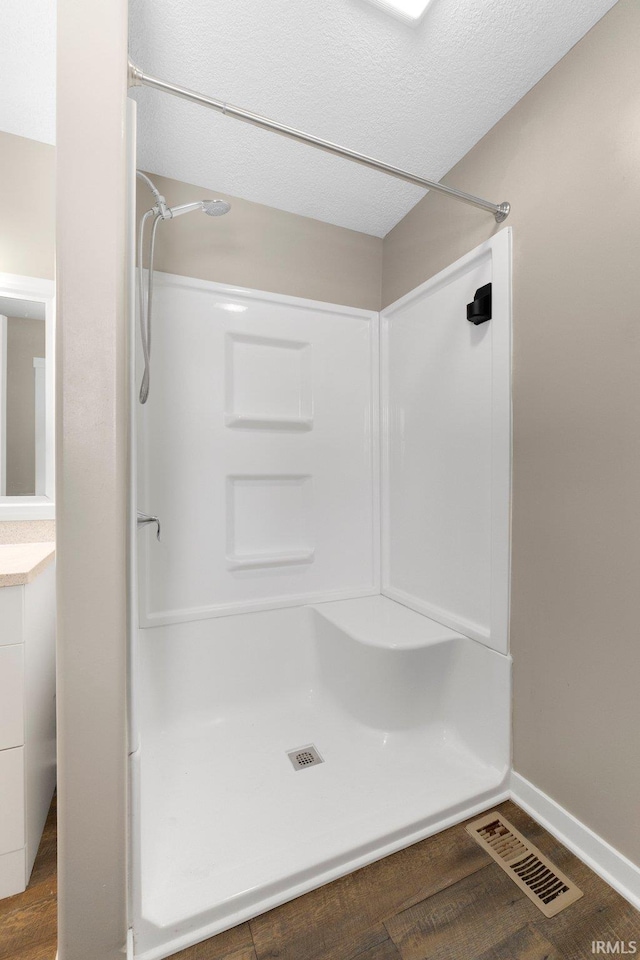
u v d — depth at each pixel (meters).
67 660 0.75
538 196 1.20
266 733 1.53
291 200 1.73
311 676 1.77
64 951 0.77
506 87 1.22
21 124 1.40
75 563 0.75
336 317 1.88
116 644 0.78
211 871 0.99
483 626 1.41
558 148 1.14
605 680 1.03
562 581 1.14
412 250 1.78
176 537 1.59
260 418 1.72
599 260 1.04
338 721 1.58
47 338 1.49
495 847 1.11
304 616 1.79
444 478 1.60
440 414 1.62
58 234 0.73
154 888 0.95
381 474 1.96
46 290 1.48
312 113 1.33
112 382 0.76
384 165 1.16
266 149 1.46
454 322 1.54
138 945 0.85
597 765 1.05
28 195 1.46
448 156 1.50
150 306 1.38
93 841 0.77
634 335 0.97
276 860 1.02
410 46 1.10
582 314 1.08
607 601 1.03
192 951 0.87
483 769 1.33
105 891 0.78
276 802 1.21
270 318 1.75
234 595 1.69
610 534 1.02
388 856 1.09
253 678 1.68
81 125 0.74
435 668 1.49
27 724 1.03
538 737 1.20
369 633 1.54
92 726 0.77
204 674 1.61
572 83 1.10
